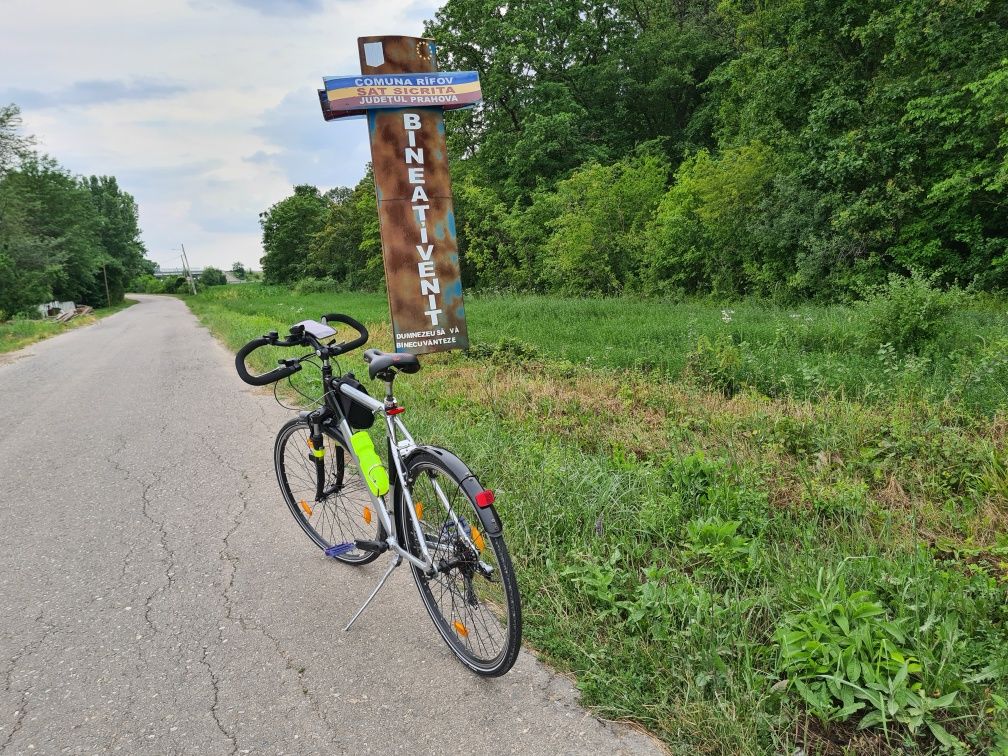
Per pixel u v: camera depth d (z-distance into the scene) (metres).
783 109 17.95
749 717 2.17
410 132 8.02
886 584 2.80
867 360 7.50
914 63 15.79
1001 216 14.88
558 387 7.14
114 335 22.81
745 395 6.21
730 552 3.15
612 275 21.58
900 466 4.28
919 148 15.26
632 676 2.46
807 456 4.62
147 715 2.54
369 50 7.79
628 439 5.16
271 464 5.63
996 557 3.15
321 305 29.17
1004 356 5.95
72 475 5.56
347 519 3.72
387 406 2.99
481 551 2.58
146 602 3.39
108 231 94.31
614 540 3.48
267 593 3.45
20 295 40.03
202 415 7.69
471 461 4.67
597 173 22.69
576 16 34.56
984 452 4.19
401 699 2.57
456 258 8.48
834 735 2.18
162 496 4.93
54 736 2.43
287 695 2.63
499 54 32.38
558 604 2.88
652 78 34.56
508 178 32.41
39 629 3.16
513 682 2.61
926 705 2.12
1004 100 12.64
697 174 19.78
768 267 17.42
